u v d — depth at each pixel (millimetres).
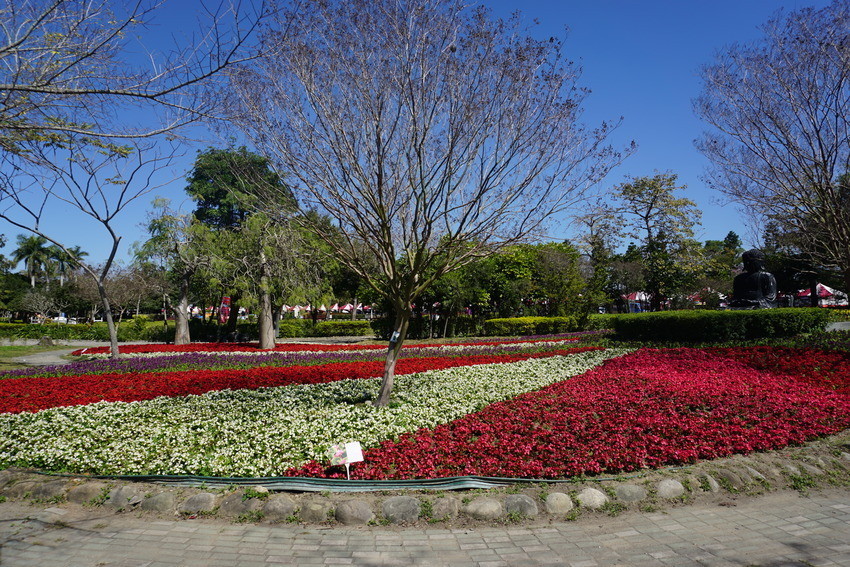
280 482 4988
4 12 4500
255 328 34438
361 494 4824
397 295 7957
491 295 32188
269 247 20531
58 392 9570
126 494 4887
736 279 19125
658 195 34781
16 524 4441
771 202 12375
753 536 4176
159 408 8320
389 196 7562
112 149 6152
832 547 3936
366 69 6953
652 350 14133
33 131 5289
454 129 7008
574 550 3990
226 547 4051
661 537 4195
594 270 34156
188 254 21953
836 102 10391
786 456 5797
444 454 5887
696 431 6371
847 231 11133
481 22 7059
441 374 11727
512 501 4680
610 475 5348
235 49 4977
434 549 4020
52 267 63688
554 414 7312
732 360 11805
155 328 34062
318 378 11453
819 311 15453
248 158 7906
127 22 4785
